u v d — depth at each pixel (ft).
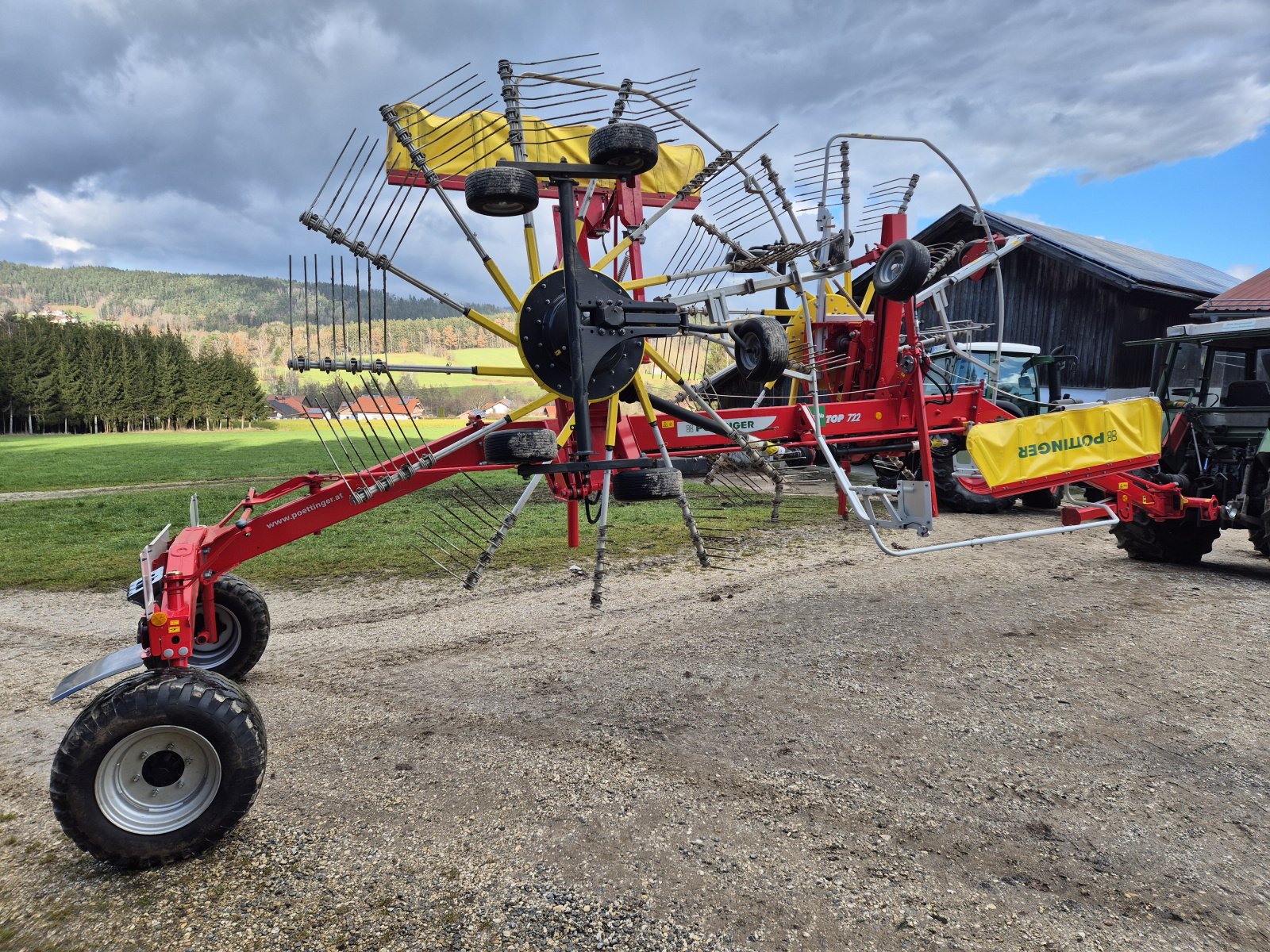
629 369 12.03
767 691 13.79
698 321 14.57
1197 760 10.89
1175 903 7.74
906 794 10.01
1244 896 7.86
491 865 8.57
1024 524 32.01
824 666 15.05
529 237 11.79
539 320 11.53
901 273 15.43
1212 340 23.58
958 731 11.93
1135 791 10.02
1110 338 60.03
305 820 9.69
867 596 20.51
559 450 12.28
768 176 14.97
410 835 9.24
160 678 8.96
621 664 15.52
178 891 8.27
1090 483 24.16
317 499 13.07
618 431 13.46
